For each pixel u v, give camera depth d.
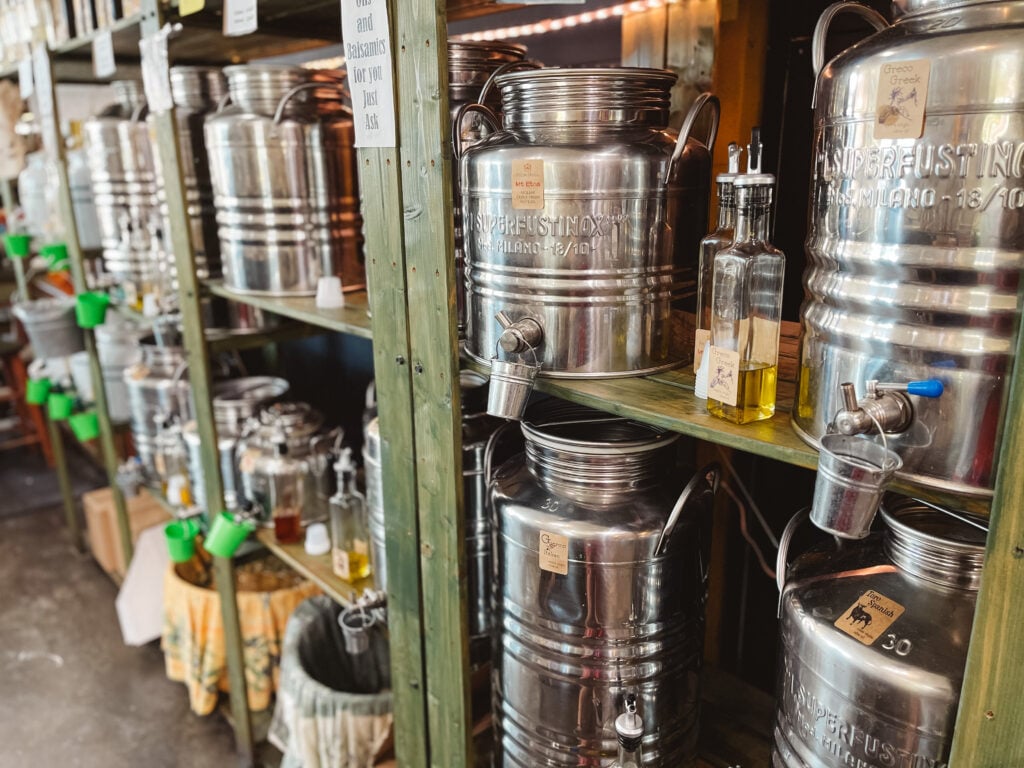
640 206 1.08
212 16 1.82
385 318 1.34
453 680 1.41
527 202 1.08
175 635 2.44
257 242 1.78
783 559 0.99
